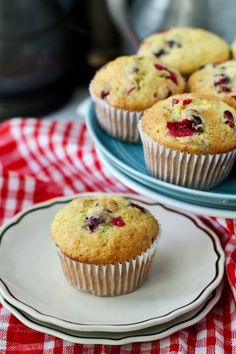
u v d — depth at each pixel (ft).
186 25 2.54
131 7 2.68
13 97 2.84
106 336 1.45
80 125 2.25
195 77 1.90
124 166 1.67
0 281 1.55
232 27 2.50
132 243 1.51
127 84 1.84
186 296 1.53
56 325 1.47
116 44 3.13
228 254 1.66
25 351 1.48
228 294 1.63
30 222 1.74
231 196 1.56
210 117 1.66
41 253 1.67
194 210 1.61
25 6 2.66
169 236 1.72
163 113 1.69
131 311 1.50
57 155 2.12
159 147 1.65
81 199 1.64
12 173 1.94
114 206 1.59
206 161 1.63
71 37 2.97
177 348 1.47
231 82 1.83
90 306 1.52
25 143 2.18
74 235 1.53
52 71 2.86
